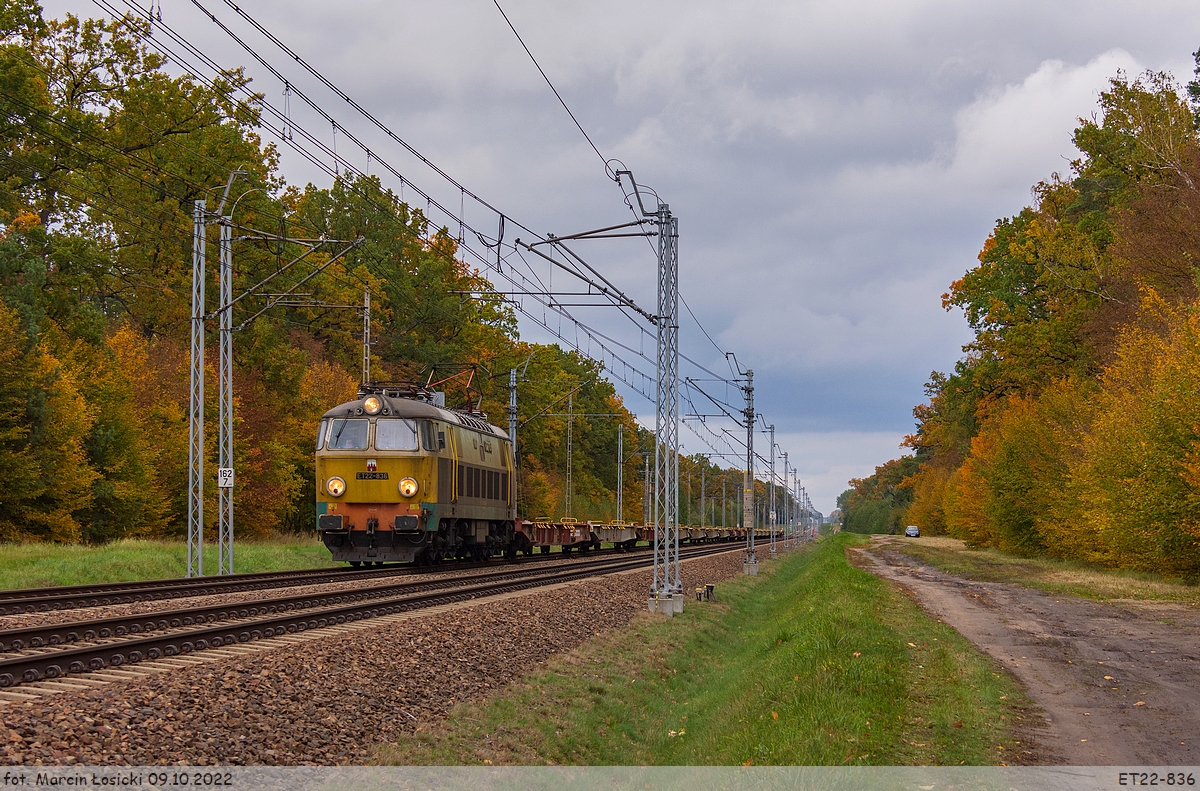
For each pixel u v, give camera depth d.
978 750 9.52
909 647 16.41
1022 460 46.31
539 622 18.33
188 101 47.16
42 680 9.97
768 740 10.30
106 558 25.80
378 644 13.41
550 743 11.48
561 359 105.56
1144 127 44.41
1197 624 19.16
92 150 42.91
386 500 28.22
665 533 24.22
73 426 33.53
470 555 35.88
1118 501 29.61
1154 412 26.92
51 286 37.94
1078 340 49.38
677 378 23.80
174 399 42.00
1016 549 48.03
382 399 29.05
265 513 41.84
